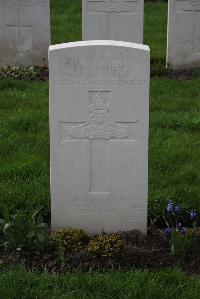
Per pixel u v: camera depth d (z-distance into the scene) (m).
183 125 9.05
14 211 6.56
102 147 5.96
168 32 12.21
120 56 5.68
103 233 6.15
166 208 6.58
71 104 5.81
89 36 11.96
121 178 6.04
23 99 10.04
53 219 6.15
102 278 5.29
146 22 16.58
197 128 9.02
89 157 5.98
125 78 5.74
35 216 6.33
